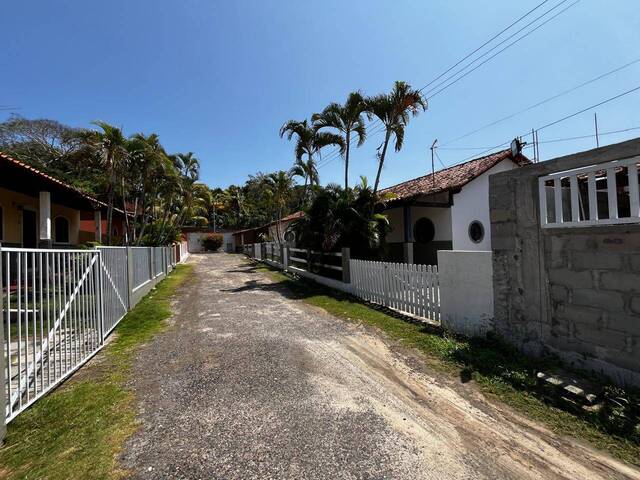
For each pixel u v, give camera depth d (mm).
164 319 6895
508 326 4426
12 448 2574
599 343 3408
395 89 10219
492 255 4633
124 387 3666
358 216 10305
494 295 4621
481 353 4293
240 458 2447
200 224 44156
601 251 3389
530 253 4117
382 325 6066
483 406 3184
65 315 4039
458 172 14289
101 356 4695
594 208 3461
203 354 4715
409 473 2285
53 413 3080
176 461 2418
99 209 15477
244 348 4938
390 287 7438
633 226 3133
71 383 3783
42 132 24719
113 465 2379
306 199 15820
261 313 7293
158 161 14273
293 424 2896
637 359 3098
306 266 13586
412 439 2676
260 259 23281
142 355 4730
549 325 3914
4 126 23859
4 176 9367
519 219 4242
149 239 18156
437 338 5121
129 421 2957
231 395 3445
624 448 2512
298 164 15773
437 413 3070
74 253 4328
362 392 3498
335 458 2441
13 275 8336
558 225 3777
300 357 4539
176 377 3928
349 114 11266
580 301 3586
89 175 19578
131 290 7789
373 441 2648
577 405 3027
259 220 46312
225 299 9102
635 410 2850
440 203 12180
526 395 3316
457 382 3688
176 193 18891
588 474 2275
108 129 11344
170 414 3072
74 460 2434
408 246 12094
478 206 13078
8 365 2885
